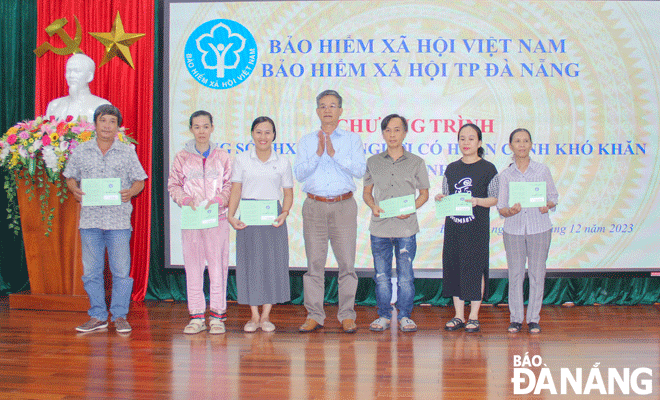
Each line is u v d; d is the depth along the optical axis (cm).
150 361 291
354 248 355
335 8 444
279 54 449
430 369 277
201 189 347
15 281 505
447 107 440
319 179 348
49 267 413
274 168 353
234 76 453
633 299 449
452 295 362
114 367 281
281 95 450
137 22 469
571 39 433
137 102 472
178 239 459
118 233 361
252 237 351
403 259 361
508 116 437
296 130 449
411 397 238
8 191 411
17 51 497
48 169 387
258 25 450
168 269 459
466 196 346
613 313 417
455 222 357
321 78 446
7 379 262
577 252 437
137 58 470
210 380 261
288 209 360
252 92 452
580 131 434
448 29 438
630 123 432
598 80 432
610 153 434
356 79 444
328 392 245
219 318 358
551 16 433
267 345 324
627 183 434
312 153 346
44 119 401
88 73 428
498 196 354
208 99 455
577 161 435
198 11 455
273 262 353
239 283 354
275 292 354
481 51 437
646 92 431
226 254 360
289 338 342
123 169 361
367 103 443
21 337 341
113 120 351
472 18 437
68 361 291
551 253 439
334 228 352
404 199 348
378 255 364
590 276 436
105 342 331
